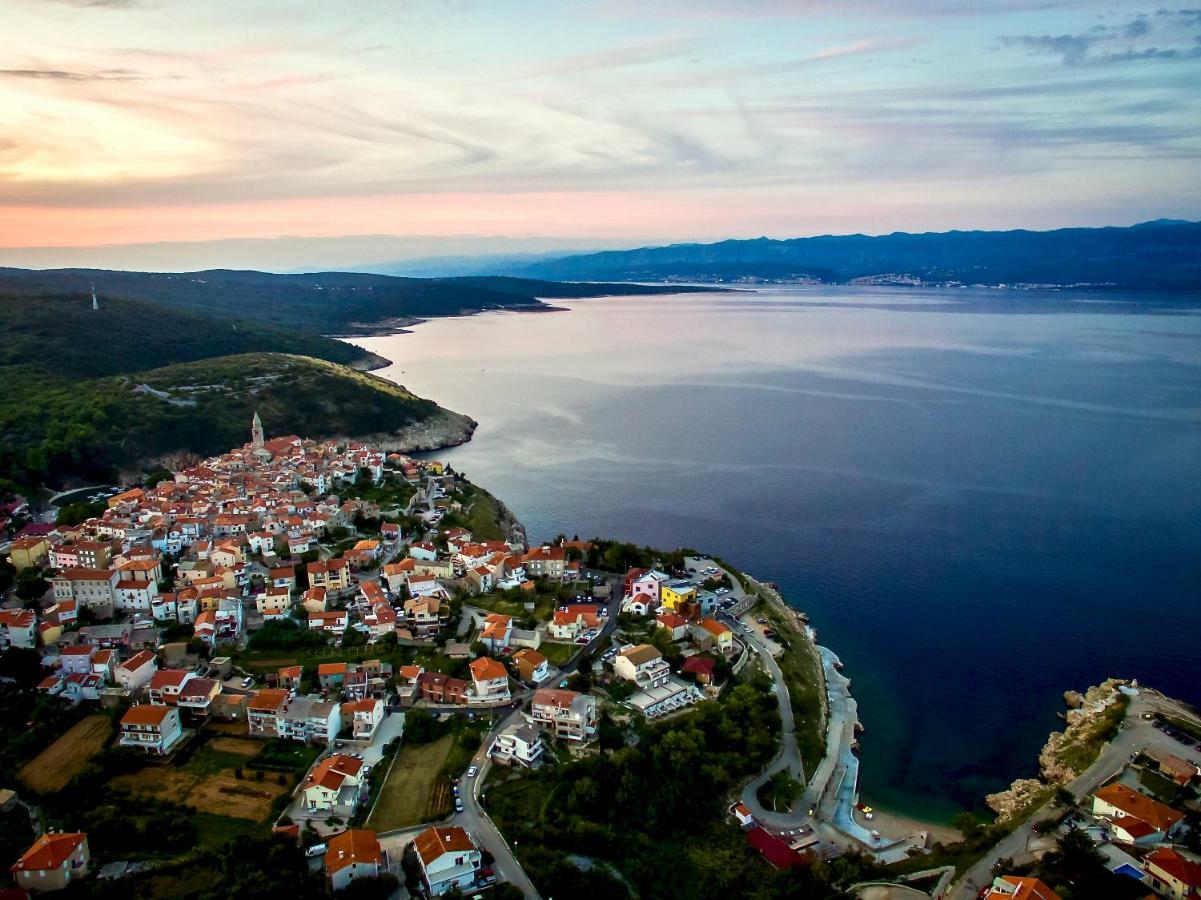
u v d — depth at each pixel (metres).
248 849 101.88
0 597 175.25
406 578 185.88
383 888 98.31
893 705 159.75
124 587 171.50
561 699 135.25
